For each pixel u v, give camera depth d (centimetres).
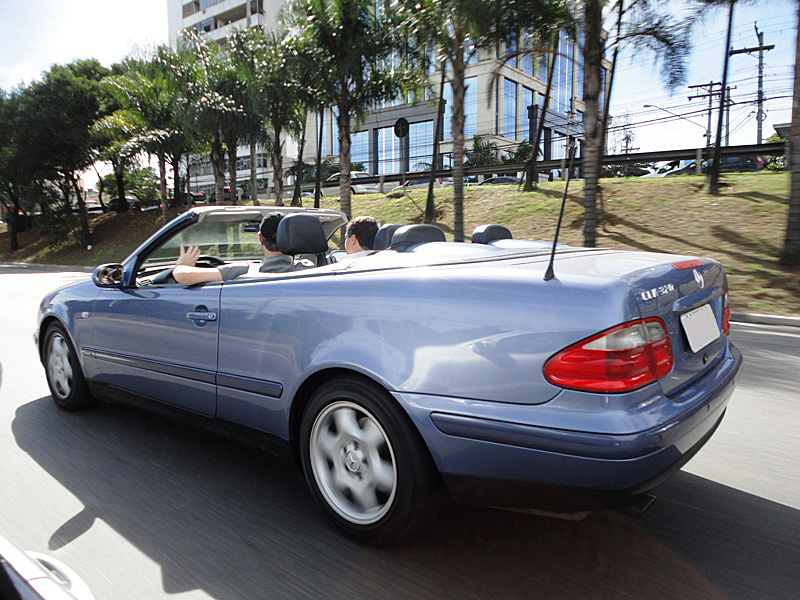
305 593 209
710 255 1268
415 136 5219
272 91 2200
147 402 345
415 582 215
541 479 200
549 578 217
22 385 489
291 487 295
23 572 130
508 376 203
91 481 303
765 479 300
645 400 197
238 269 327
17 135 3253
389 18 1614
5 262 3766
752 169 2419
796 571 221
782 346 672
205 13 6600
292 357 254
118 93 2873
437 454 216
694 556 231
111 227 3738
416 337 221
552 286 204
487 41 1307
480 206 2120
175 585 214
